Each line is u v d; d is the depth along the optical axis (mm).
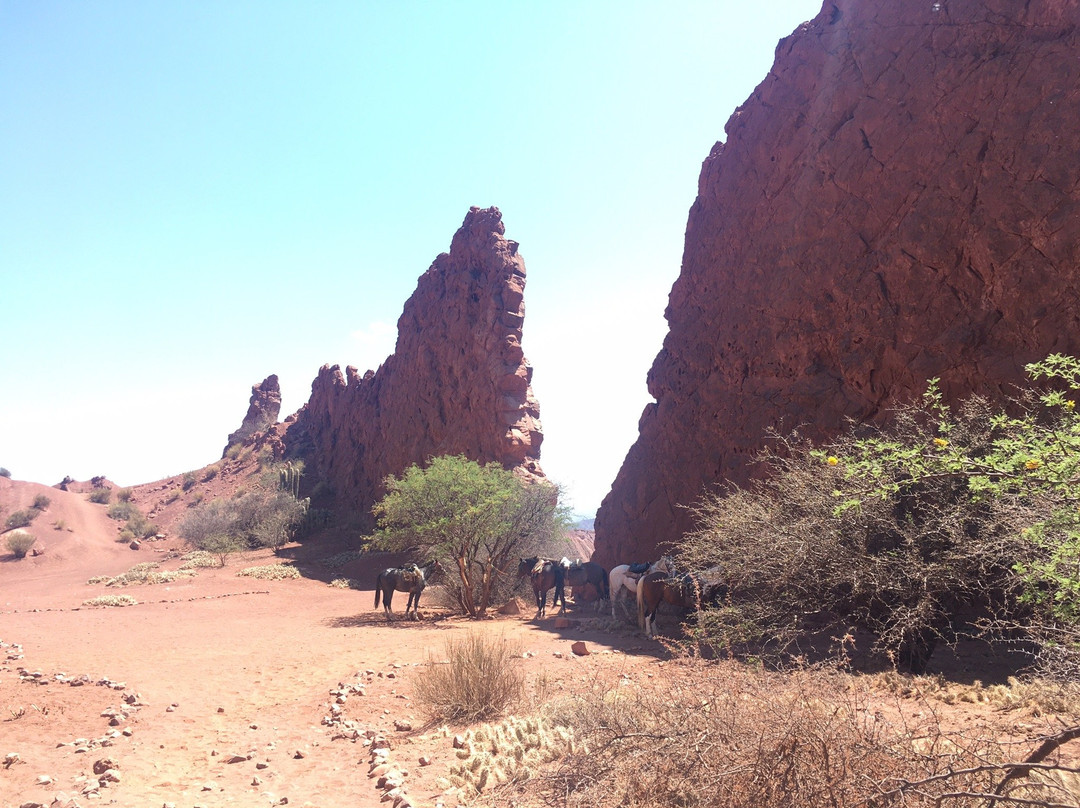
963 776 3602
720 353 19578
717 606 11914
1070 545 3730
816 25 18750
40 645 13594
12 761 6363
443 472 20141
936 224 14148
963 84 14344
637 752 4363
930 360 13586
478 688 7711
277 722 7977
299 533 48219
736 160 20562
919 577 8414
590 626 15773
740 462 17844
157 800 5363
